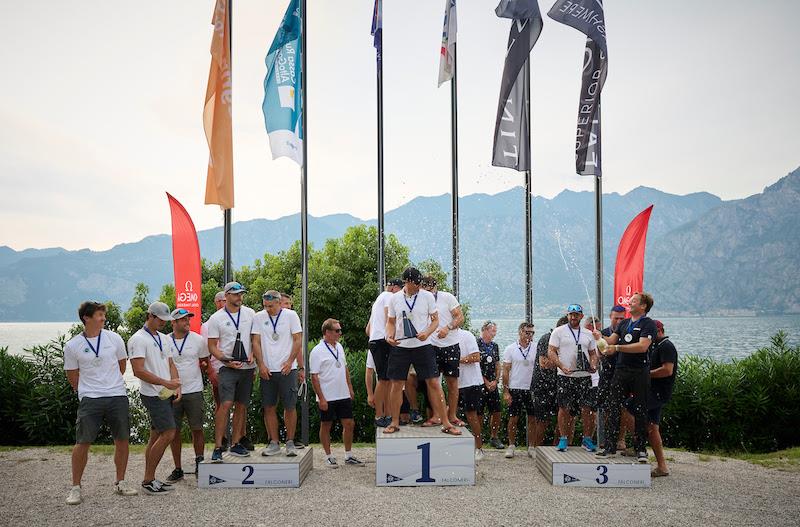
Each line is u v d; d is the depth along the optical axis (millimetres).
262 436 12469
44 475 9055
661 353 8641
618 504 7320
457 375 9289
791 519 6766
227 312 8523
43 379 13062
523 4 11172
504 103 11234
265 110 10688
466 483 8227
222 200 10141
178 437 8438
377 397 9469
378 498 7543
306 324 10844
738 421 12086
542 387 9922
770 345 13398
